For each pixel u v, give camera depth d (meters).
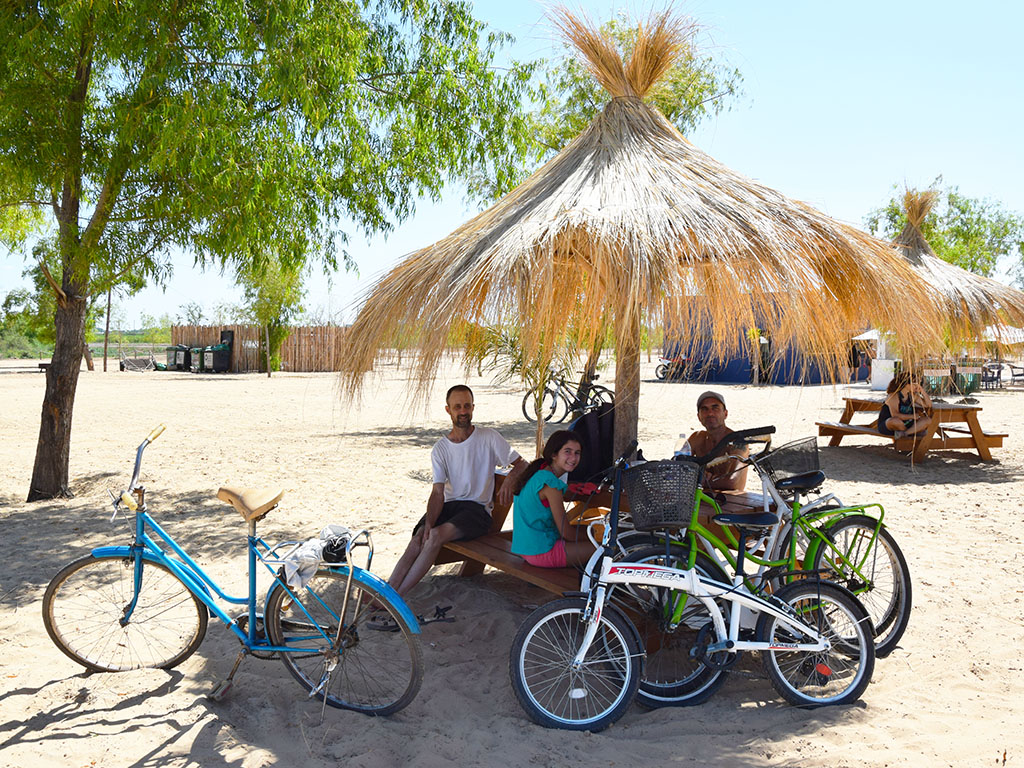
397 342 4.05
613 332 4.50
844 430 11.80
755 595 3.67
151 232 7.74
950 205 38.12
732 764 3.14
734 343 4.40
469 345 4.62
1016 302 9.52
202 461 10.70
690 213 3.86
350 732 3.41
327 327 38.38
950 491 8.77
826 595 3.67
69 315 8.15
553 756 3.21
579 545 4.26
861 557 4.62
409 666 4.11
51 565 5.76
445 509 4.94
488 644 4.44
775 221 3.97
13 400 19.28
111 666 4.01
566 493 4.89
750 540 4.16
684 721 3.51
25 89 7.05
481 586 5.41
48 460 8.13
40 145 7.16
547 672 4.00
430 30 8.70
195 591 3.81
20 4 6.95
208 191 7.03
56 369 8.12
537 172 4.73
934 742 3.29
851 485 9.16
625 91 4.78
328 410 18.09
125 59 7.18
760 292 3.86
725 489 4.58
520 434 14.01
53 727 3.38
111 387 25.33
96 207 7.78
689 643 4.16
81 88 7.70
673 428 14.70
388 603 3.54
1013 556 6.07
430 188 8.88
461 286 3.70
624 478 3.65
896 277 4.18
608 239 3.64
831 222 4.26
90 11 6.75
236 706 3.60
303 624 3.68
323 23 7.16
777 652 3.76
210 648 4.29
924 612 4.86
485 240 3.96
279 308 33.16
